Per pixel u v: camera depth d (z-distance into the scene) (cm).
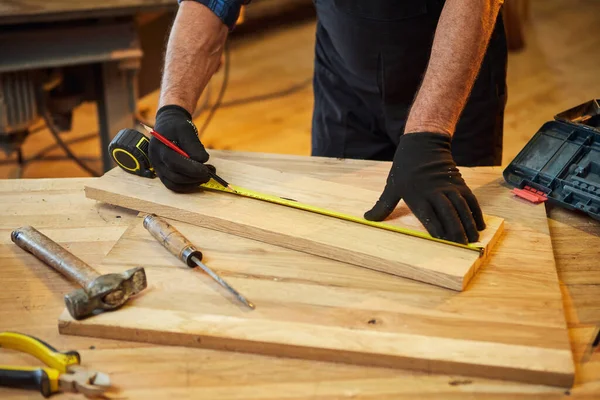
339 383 112
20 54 258
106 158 304
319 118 220
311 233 140
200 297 126
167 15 305
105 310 123
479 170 171
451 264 130
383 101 201
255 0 443
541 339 117
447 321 121
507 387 112
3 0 254
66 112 308
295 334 118
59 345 120
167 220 152
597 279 137
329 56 207
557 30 532
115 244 142
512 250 140
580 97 433
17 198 162
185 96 167
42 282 135
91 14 258
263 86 460
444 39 146
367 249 135
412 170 141
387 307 124
